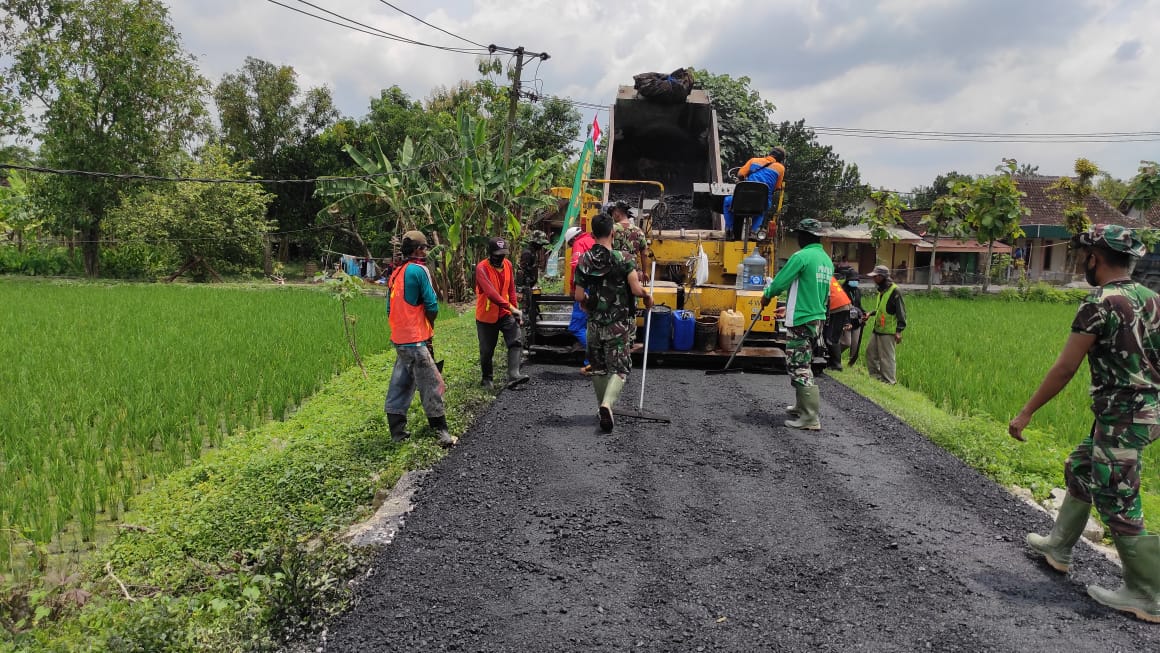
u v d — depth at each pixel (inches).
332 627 136.6
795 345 265.6
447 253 919.7
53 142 1238.3
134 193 1296.8
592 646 130.3
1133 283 139.3
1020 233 1135.6
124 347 445.7
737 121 779.4
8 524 195.9
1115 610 144.0
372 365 423.2
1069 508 155.9
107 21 1230.3
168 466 244.8
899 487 210.7
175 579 169.5
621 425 264.5
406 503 194.7
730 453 235.9
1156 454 257.9
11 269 1343.5
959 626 137.7
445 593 147.9
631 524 180.9
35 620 140.8
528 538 172.7
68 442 249.6
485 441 245.1
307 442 260.2
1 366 379.9
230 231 1320.1
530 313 380.5
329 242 1638.8
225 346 454.0
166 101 1311.5
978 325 673.6
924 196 2452.0
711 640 132.3
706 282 409.4
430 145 959.0
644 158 534.3
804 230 264.5
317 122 1802.4
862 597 148.4
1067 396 345.1
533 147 1407.5
